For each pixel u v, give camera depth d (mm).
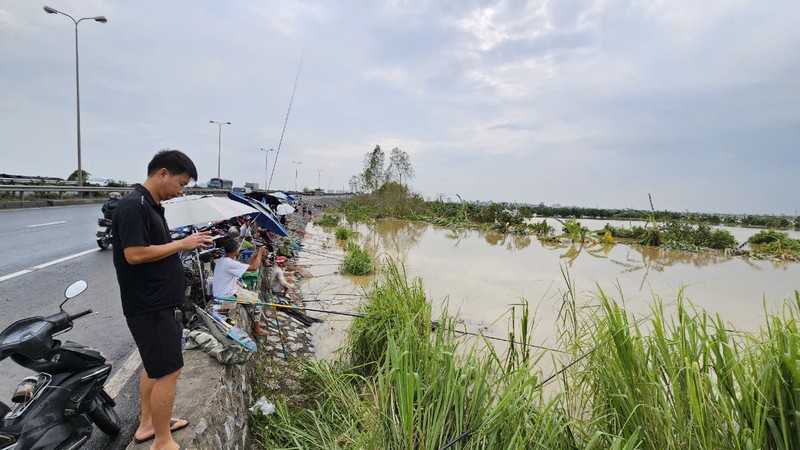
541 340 6055
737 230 34438
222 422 2838
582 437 2867
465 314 7336
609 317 2965
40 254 7879
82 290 2547
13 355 2223
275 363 4918
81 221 12734
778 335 2434
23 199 16516
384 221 30422
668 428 2451
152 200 2139
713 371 2828
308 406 4129
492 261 13234
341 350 5215
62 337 4254
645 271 12438
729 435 2357
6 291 5457
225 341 3291
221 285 4379
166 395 2172
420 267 11625
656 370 2740
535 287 9539
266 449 3365
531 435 2566
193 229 6117
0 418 2156
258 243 7742
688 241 18984
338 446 3270
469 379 3240
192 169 2254
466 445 2691
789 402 2297
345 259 11094
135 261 1977
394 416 3012
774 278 11891
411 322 3949
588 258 14883
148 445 2350
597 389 3201
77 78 19250
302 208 25594
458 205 33438
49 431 2268
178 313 2475
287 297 7715
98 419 2693
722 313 7957
